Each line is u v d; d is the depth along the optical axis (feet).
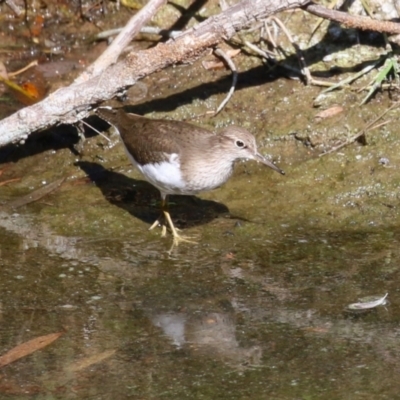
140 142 41.55
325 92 47.21
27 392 30.94
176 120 45.70
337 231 41.04
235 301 36.29
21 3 52.95
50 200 43.75
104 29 52.44
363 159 44.47
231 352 33.04
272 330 34.35
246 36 49.80
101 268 38.78
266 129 46.29
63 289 37.19
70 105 42.75
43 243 40.55
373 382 31.17
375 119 45.78
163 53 42.19
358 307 35.63
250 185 44.39
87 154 46.42
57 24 52.75
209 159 40.78
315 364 32.24
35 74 50.16
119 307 35.94
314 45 49.14
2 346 33.42
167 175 40.75
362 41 48.93
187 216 42.83
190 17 50.93
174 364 32.37
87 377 31.71
